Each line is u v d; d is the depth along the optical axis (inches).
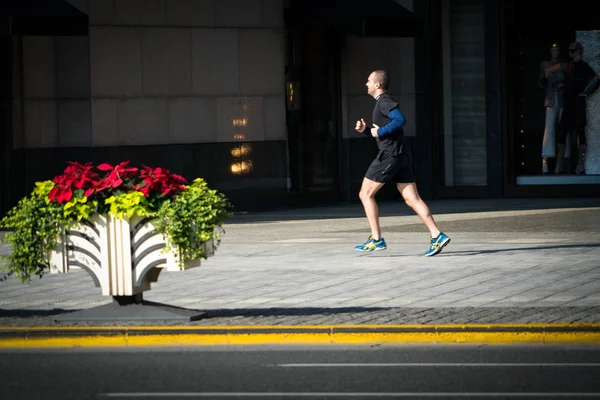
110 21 1476.4
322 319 743.7
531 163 1712.6
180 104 1533.0
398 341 706.2
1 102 1408.7
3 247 1213.7
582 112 1704.0
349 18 1515.7
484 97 1708.9
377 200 1712.6
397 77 1702.8
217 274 982.4
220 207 754.2
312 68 1647.4
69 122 1461.6
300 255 1106.7
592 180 1700.3
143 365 650.2
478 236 1237.1
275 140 1609.3
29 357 679.1
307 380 604.1
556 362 643.5
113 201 736.3
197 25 1542.8
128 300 760.3
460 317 740.0
